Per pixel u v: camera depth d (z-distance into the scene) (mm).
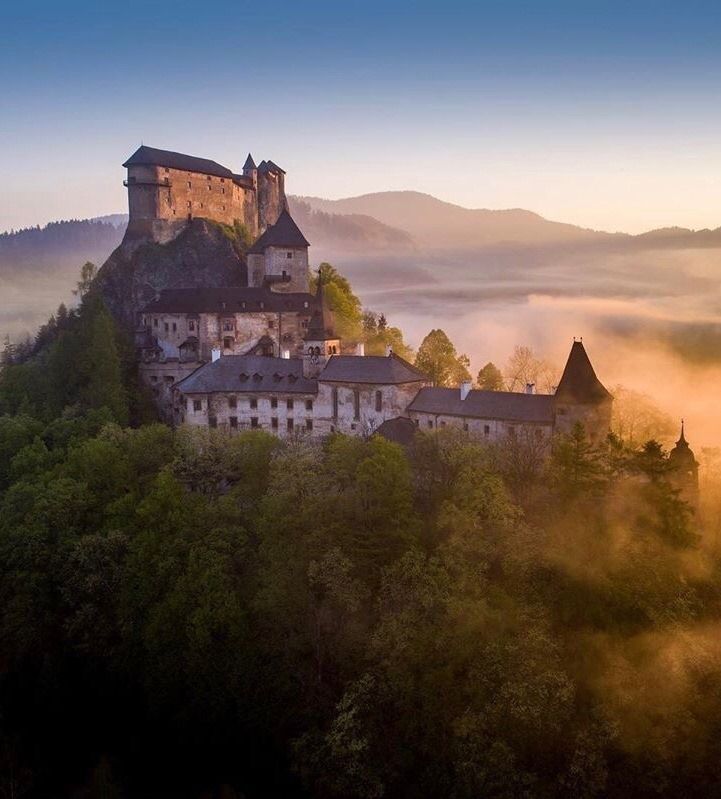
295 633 71062
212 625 70188
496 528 69812
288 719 67750
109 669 75750
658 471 71375
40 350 167500
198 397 122625
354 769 59781
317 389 118625
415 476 86250
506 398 104375
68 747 73688
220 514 81375
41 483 92438
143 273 167625
